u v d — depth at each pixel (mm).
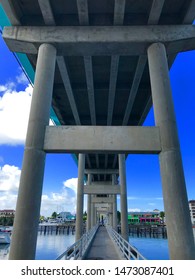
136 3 10289
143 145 8422
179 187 7789
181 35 10242
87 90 16188
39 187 8016
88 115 20812
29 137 8422
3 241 54312
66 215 166625
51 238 74938
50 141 8508
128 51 10766
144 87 16016
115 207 41844
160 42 10242
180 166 8078
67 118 21109
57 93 17109
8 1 9625
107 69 14633
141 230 89562
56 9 10586
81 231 25234
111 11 10703
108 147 8398
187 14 10125
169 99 9055
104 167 38250
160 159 8391
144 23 10664
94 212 53562
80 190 27047
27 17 10961
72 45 10414
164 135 8477
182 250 7172
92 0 10148
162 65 9672
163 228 84062
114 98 17328
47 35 10383
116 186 30328
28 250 7258
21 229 7387
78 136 8578
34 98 9078
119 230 66688
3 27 11297
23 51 11031
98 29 10445
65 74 13820
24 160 8156
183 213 7547
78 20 10766
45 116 8922
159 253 42656
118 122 21344
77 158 33625
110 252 13992
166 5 10453
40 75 9547
